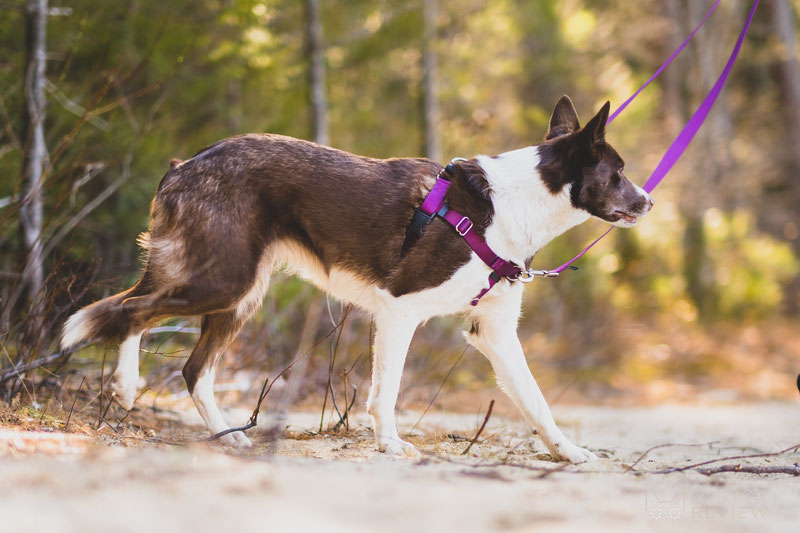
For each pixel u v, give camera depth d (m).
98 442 3.77
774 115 25.33
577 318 16.59
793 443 6.46
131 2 9.05
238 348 7.39
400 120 16.27
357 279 4.74
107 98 8.36
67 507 2.48
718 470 4.24
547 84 19.12
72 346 5.33
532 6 17.34
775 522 2.90
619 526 2.65
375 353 4.66
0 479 2.77
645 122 19.42
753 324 19.67
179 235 4.60
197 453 3.52
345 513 2.64
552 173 4.76
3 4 6.66
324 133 11.91
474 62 16.39
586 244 17.75
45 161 6.55
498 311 4.86
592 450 5.31
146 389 5.57
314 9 11.91
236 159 4.66
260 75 11.94
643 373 14.48
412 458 4.26
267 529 2.38
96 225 8.45
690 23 21.92
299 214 4.70
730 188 21.52
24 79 6.96
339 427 5.42
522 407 4.84
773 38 23.78
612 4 20.39
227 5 9.82
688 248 20.78
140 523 2.37
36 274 6.17
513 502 2.92
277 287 7.84
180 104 10.48
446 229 4.58
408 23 13.73
